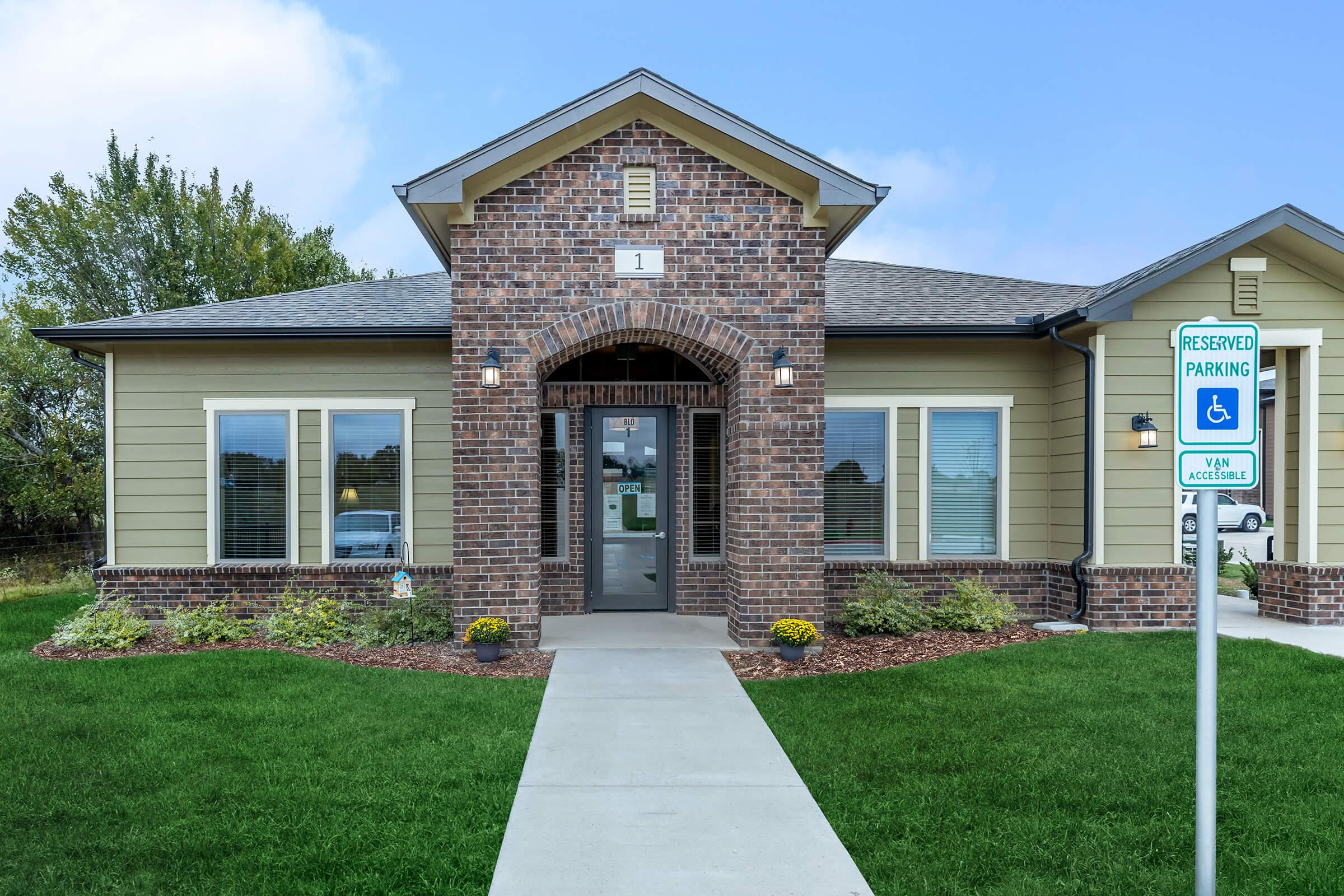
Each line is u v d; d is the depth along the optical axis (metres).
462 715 5.72
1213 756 2.75
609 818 4.08
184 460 9.52
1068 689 6.23
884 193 7.49
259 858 3.63
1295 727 5.32
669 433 10.02
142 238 23.94
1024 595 9.63
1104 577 8.75
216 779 4.53
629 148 7.85
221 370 9.55
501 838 3.84
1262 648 7.49
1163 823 3.93
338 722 5.52
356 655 7.66
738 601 8.04
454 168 7.38
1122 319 8.35
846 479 9.78
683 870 3.54
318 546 9.59
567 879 3.45
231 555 9.59
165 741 5.13
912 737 5.22
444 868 3.52
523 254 7.78
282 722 5.52
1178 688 6.24
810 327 7.91
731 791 4.43
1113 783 4.43
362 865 3.56
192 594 9.40
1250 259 8.85
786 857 3.67
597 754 4.98
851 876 3.50
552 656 7.59
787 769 4.74
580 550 9.85
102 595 9.34
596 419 10.01
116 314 23.80
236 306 10.47
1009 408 9.71
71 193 23.73
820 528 7.86
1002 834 3.84
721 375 9.00
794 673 7.02
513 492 7.73
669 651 7.80
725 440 9.76
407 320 9.57
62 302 23.66
